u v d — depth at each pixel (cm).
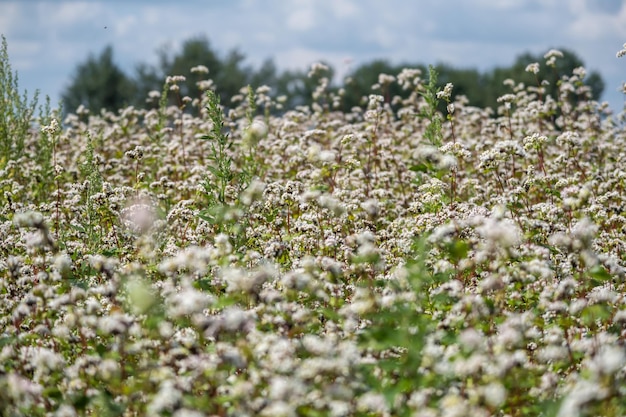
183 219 1013
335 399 529
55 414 568
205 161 1550
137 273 737
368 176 1371
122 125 1972
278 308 644
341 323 683
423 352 574
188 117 1866
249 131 928
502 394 504
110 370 581
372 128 1547
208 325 586
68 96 6694
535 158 1455
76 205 1198
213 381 566
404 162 1498
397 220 1058
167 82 1681
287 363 546
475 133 1859
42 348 637
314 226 912
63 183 1453
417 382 548
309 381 538
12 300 782
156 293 720
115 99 6681
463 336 557
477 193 1208
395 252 928
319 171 960
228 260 727
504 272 689
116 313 621
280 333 635
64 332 650
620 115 1764
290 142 1553
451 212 953
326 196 833
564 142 1179
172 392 507
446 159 938
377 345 579
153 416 521
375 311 652
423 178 1303
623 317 670
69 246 954
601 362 500
